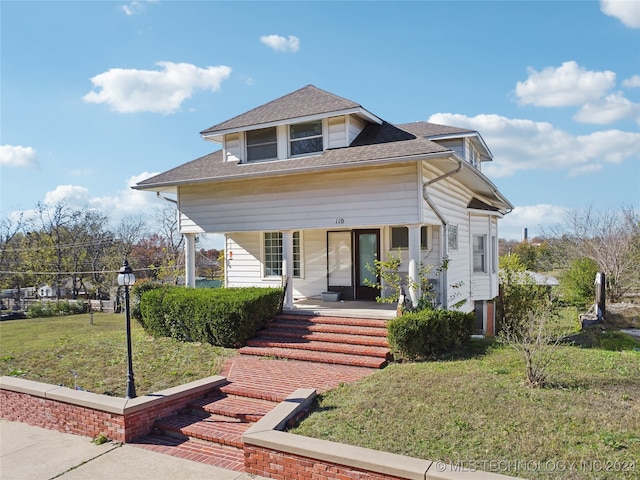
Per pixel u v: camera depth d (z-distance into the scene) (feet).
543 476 12.87
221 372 27.20
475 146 55.77
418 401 19.08
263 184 39.04
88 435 21.07
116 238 122.01
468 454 14.35
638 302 59.31
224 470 16.87
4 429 22.67
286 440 15.69
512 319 53.36
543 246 116.57
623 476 12.61
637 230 72.59
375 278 45.01
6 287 113.19
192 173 42.50
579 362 24.56
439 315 28.78
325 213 36.11
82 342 39.91
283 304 38.01
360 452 14.46
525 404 17.92
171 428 20.52
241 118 43.50
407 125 56.90
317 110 38.27
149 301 38.63
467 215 50.01
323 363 28.66
